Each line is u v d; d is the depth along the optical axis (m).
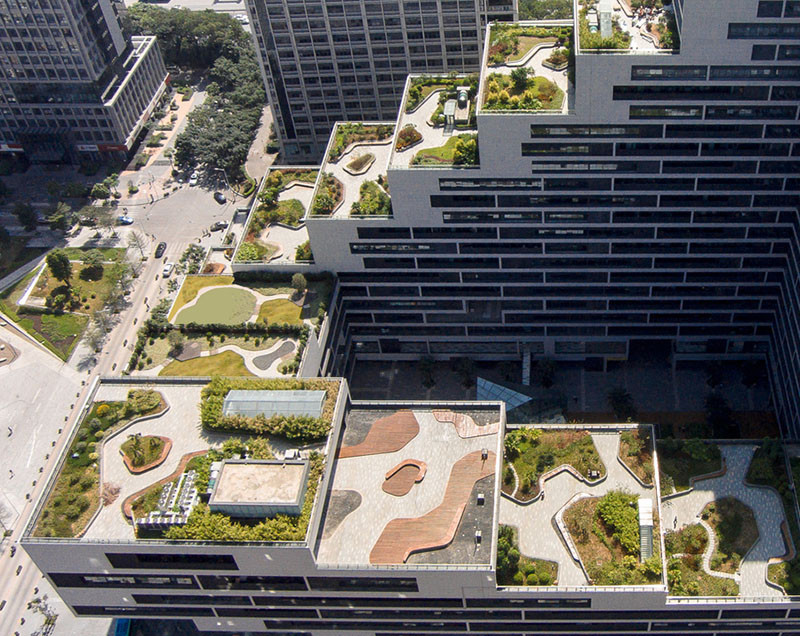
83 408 134.75
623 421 160.75
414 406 134.00
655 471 125.44
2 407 182.75
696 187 144.38
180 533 115.50
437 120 159.88
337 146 175.00
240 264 165.50
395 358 182.62
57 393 185.12
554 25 160.12
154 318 158.50
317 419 126.12
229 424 127.31
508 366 173.12
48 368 190.75
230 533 114.62
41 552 119.25
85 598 128.88
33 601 148.50
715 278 158.00
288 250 168.88
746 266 155.25
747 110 133.62
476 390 174.75
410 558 116.06
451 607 121.06
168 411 133.25
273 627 131.88
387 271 164.75
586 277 161.88
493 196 150.62
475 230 156.75
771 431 158.50
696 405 165.12
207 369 149.12
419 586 117.44
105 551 117.62
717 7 121.50
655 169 142.88
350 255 162.50
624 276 160.12
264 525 115.25
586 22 138.12
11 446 174.88
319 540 119.19
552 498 125.44
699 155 140.25
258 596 124.19
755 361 169.75
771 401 162.88
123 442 129.88
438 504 121.56
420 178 148.88
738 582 116.62
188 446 128.00
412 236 158.38
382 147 174.50
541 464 128.62
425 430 130.88
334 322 164.38
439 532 118.31
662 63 129.12
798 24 122.25
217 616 130.50
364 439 130.75
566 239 155.62
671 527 123.62
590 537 120.19
